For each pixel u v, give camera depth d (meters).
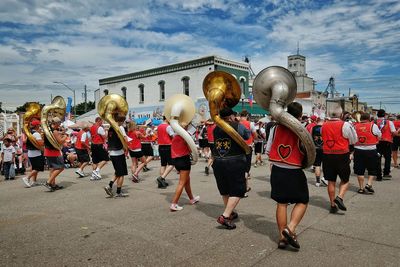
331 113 5.88
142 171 11.58
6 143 10.33
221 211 6.08
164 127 8.50
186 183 6.25
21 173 11.59
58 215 5.90
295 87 4.43
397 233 4.81
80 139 10.20
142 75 31.64
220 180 5.10
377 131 7.39
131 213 5.98
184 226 5.19
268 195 7.39
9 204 6.78
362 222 5.34
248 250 4.20
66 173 11.32
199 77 27.31
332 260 3.88
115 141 7.15
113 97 7.33
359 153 7.47
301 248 4.25
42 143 8.75
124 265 3.80
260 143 12.52
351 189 8.05
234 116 5.67
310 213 5.88
